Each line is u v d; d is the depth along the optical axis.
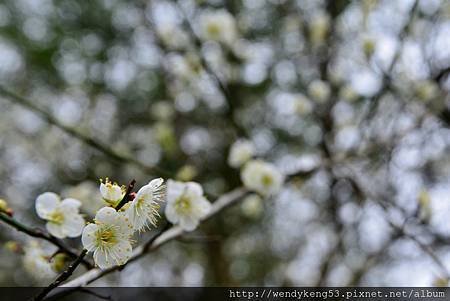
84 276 2.04
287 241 7.45
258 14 5.52
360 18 4.25
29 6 6.19
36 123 6.00
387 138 4.40
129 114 6.61
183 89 5.07
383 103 4.41
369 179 4.82
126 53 6.32
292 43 5.33
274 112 6.26
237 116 5.22
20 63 6.41
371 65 4.05
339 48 4.72
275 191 3.48
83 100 6.46
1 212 1.86
